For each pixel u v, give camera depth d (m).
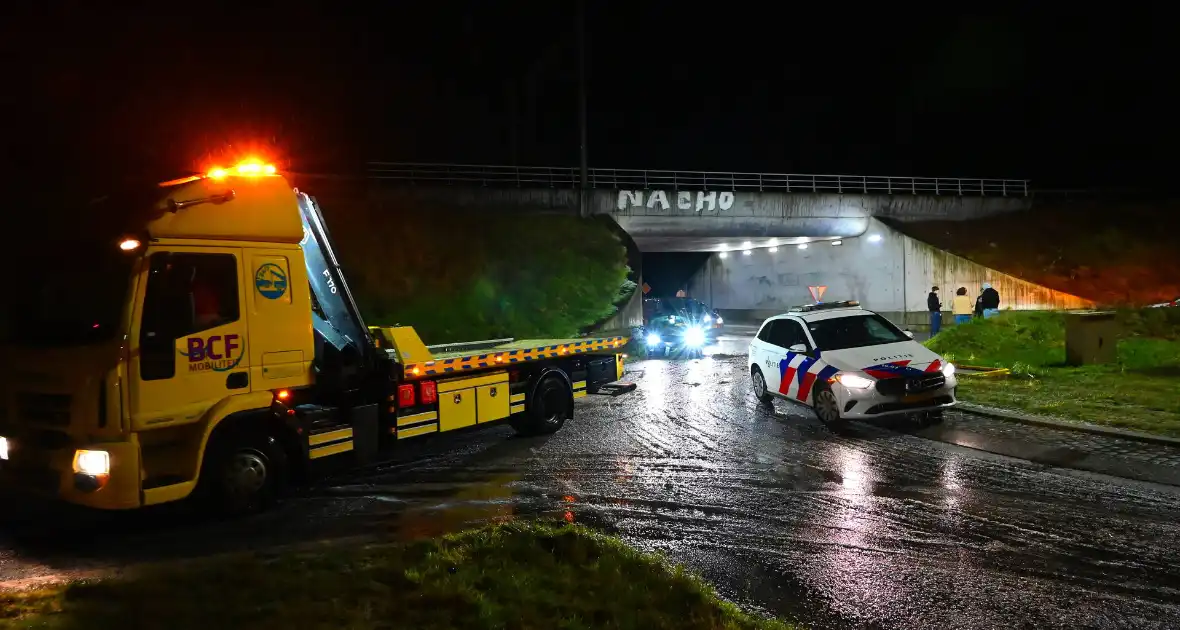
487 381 9.66
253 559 5.21
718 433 10.46
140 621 4.10
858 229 34.31
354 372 7.95
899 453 9.01
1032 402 11.26
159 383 6.20
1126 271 30.77
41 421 6.25
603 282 25.89
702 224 31.34
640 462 8.83
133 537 6.34
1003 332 17.11
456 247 24.70
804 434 10.24
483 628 4.03
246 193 6.87
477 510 7.00
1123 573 5.20
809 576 5.24
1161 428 9.31
